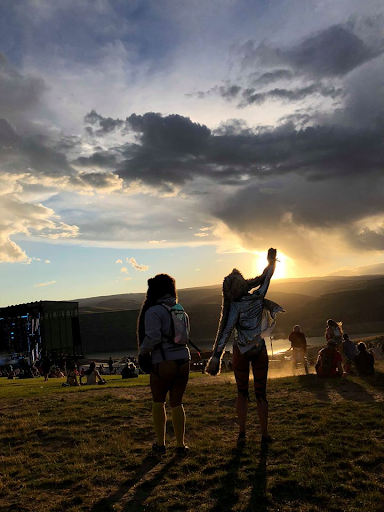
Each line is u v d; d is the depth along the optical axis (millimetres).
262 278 5863
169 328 5176
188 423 6836
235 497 4012
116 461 5195
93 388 12242
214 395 9141
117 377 23125
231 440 5824
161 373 5172
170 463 4996
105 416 7484
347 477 4352
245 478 4391
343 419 6379
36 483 4609
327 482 4195
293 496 4004
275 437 5723
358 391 8867
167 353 5180
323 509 3746
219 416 7227
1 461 5441
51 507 3998
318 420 6516
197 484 4340
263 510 3750
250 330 5680
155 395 5328
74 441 6152
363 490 4051
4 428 7027
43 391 12211
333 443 5305
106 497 4199
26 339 63469
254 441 5633
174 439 6008
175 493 4164
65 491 4410
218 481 4375
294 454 5059
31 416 7852
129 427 6754
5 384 19359
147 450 5535
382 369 12477
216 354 5711
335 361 10680
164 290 5273
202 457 5090
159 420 5352
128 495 4219
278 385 10023
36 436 6531
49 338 65750
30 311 64500
